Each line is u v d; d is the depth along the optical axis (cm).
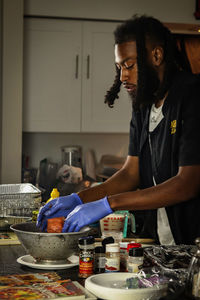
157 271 122
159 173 177
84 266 131
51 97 352
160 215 184
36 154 386
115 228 184
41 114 352
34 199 194
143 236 192
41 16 345
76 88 355
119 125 363
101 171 386
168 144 170
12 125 338
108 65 358
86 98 357
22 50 337
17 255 156
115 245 135
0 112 338
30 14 341
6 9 332
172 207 170
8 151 338
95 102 359
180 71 170
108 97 183
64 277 131
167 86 166
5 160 338
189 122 159
